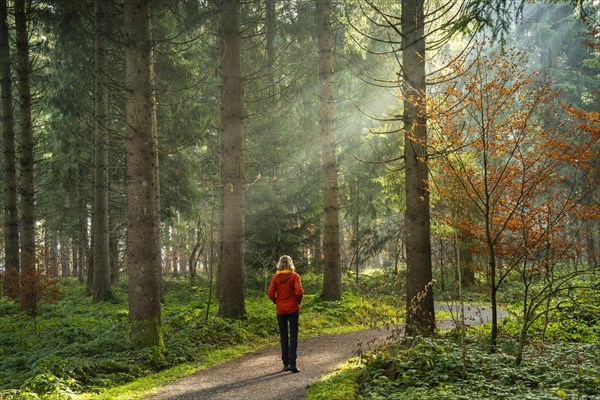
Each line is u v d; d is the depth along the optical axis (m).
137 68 9.70
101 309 16.20
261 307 15.23
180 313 13.80
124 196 24.39
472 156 9.39
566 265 13.38
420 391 5.90
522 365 6.72
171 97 18.70
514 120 7.47
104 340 9.71
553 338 9.08
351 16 12.73
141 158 9.62
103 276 18.38
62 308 16.80
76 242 31.55
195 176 25.17
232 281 12.46
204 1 15.41
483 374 6.44
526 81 7.25
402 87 8.69
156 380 7.90
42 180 29.00
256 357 9.69
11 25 17.70
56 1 15.17
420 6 8.82
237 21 12.73
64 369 7.70
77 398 6.84
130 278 9.55
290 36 18.17
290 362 8.23
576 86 26.64
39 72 21.08
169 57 18.12
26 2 16.86
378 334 11.79
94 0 14.00
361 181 23.58
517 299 13.72
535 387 6.00
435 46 8.99
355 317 14.18
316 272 24.16
